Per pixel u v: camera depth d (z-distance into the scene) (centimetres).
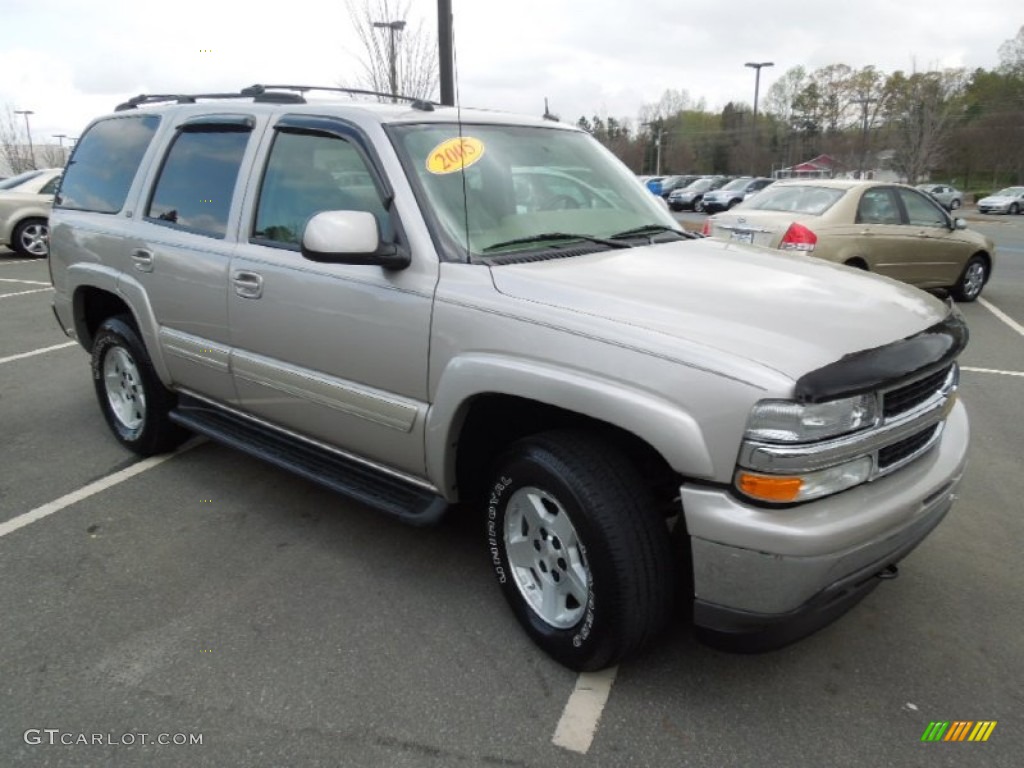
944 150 5534
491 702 262
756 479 220
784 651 289
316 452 360
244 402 380
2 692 265
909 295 289
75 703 260
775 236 825
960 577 339
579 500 250
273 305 342
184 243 386
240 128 376
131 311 429
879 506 235
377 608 314
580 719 254
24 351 732
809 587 225
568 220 338
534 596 288
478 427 296
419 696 264
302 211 339
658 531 249
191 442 494
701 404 224
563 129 394
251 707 259
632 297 258
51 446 486
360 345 311
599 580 250
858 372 225
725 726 252
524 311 262
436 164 314
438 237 294
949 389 276
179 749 241
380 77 1405
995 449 484
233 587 329
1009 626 305
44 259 1407
